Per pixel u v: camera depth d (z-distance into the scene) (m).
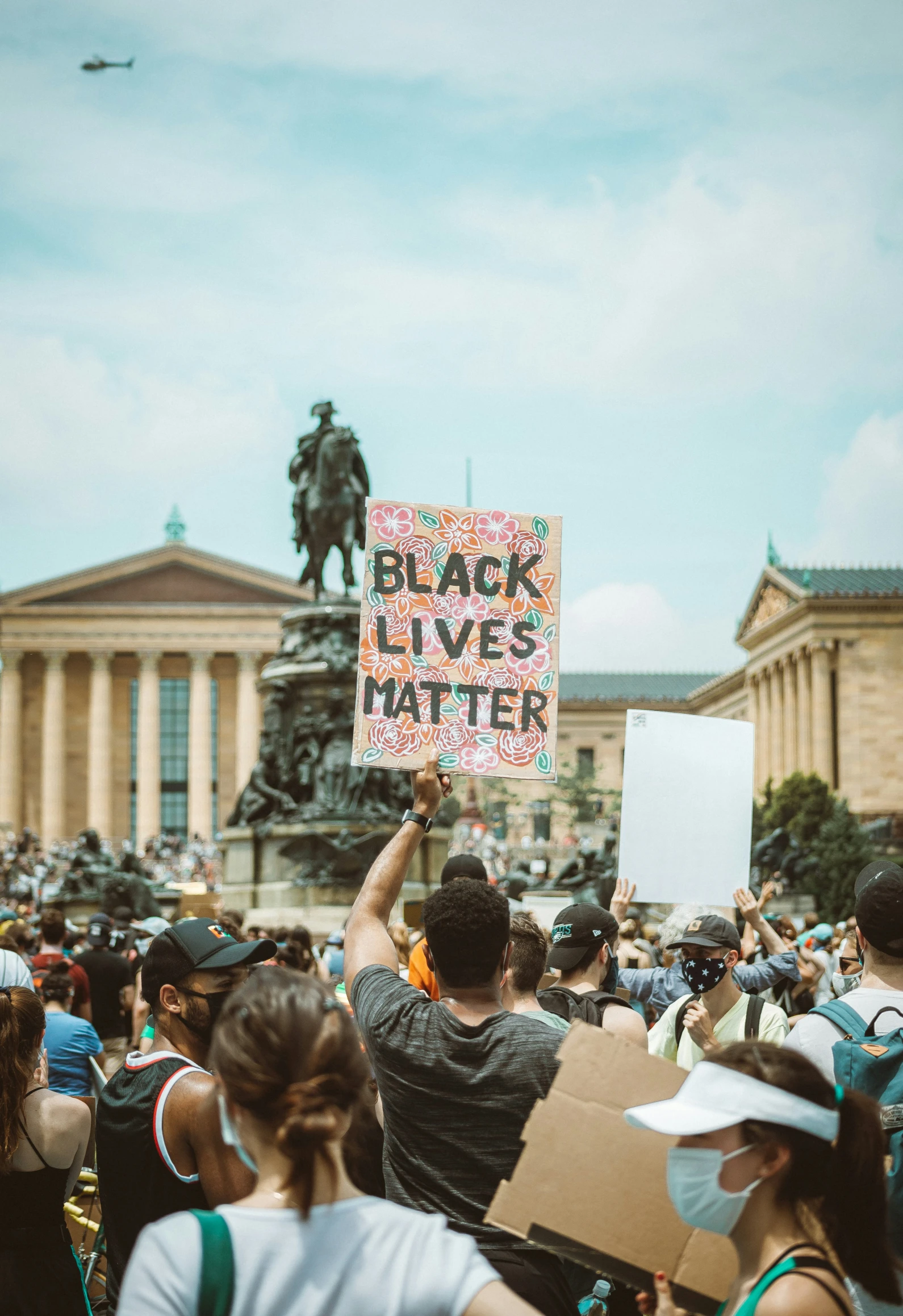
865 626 136.25
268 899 39.09
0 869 83.75
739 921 18.27
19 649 144.62
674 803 8.75
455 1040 5.50
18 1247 6.22
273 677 40.88
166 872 105.06
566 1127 4.86
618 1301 6.21
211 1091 5.96
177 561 146.75
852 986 11.32
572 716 179.25
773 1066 4.13
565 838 130.50
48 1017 10.30
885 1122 5.88
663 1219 4.80
